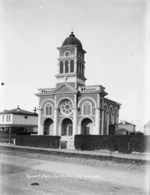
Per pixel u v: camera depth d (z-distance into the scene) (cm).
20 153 3453
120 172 2089
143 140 3297
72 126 5497
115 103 6500
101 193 1465
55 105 5519
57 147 4069
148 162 2500
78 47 5838
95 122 5116
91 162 2645
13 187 1557
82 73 6050
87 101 5253
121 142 3469
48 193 1448
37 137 4284
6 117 6550
